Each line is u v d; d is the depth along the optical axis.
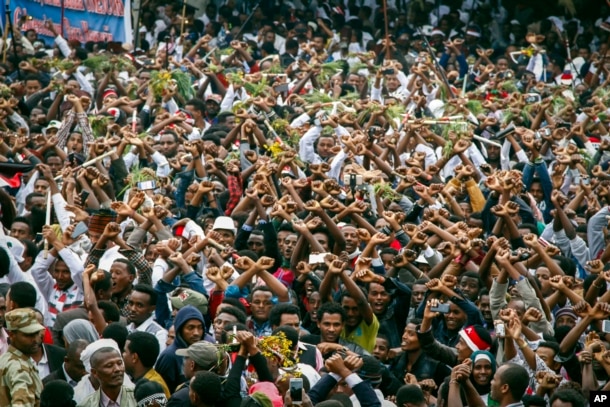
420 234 16.08
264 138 20.80
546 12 38.28
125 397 11.59
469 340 13.59
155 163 21.38
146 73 27.44
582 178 20.97
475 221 18.73
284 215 16.19
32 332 11.07
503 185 18.03
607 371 13.30
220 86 26.80
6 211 17.75
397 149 22.08
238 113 20.98
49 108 25.44
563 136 23.95
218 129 22.97
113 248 15.03
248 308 14.62
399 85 28.94
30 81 26.61
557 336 14.63
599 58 34.66
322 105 24.02
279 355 11.92
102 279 13.83
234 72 27.28
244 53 30.45
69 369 12.29
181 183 19.70
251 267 14.38
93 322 13.32
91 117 22.62
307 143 22.28
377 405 11.80
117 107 24.70
